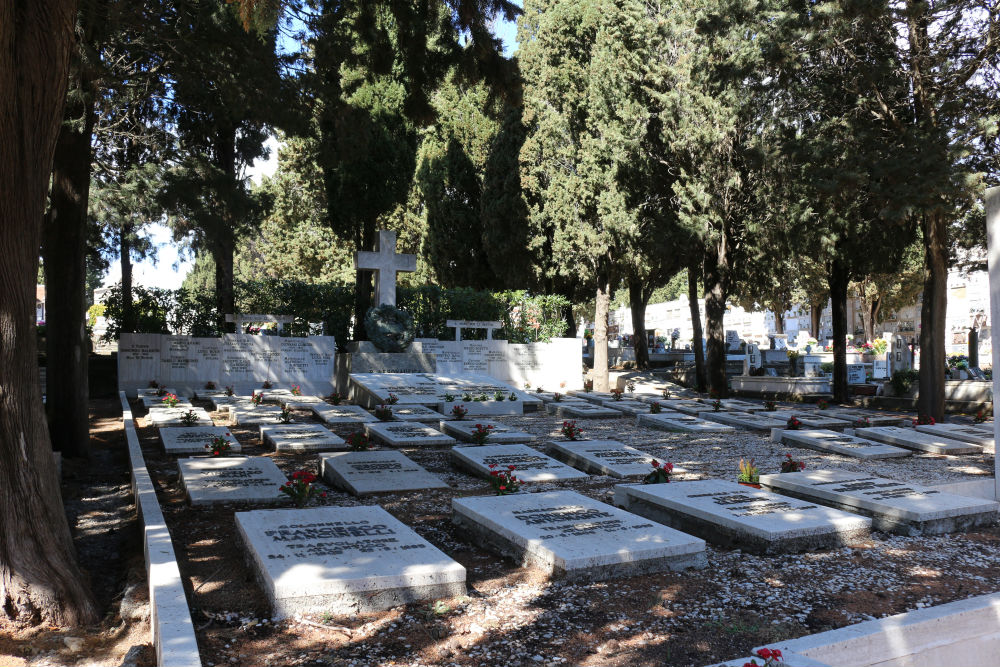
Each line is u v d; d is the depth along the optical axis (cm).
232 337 2016
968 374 2677
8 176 481
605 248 2470
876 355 3547
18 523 475
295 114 1273
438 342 2364
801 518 680
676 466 1089
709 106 2172
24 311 495
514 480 842
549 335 2700
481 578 566
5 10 464
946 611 455
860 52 1773
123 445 1212
